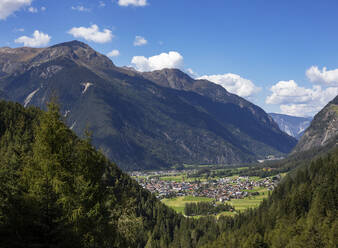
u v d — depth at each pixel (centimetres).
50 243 2630
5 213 2644
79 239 2698
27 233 2650
